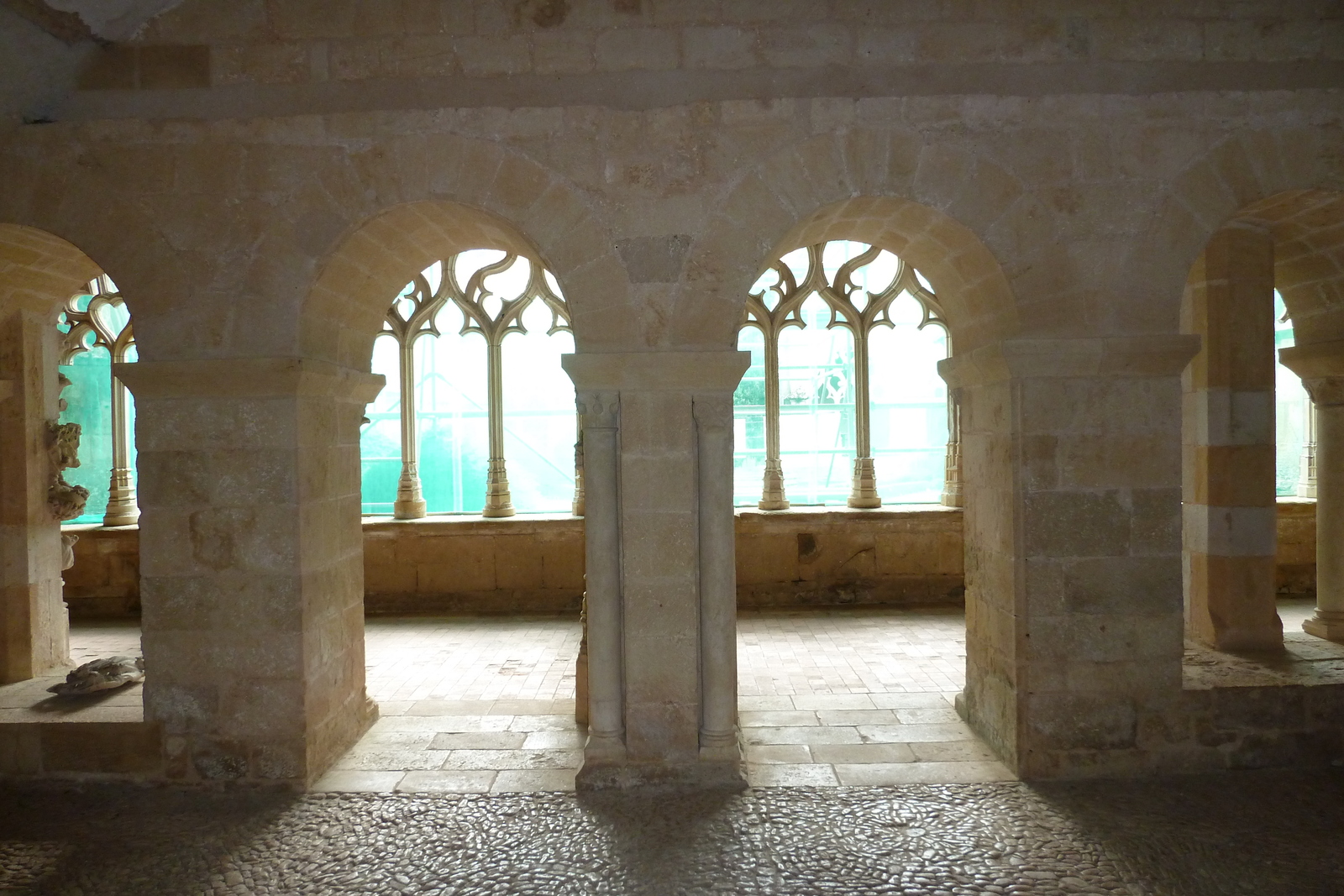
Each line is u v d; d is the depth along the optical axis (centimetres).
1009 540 450
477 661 673
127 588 829
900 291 878
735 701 450
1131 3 435
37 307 539
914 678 611
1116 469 436
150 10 430
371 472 1297
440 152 435
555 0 435
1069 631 438
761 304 875
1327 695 446
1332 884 345
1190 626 545
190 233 436
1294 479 1068
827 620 792
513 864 369
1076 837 383
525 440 1345
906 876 356
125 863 373
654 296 436
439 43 435
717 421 438
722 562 440
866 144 433
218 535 439
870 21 435
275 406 437
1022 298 434
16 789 442
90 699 479
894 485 1241
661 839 388
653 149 435
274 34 436
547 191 435
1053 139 432
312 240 435
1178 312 434
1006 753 455
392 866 369
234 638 439
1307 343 550
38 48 412
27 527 527
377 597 846
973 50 434
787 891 347
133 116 436
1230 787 428
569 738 505
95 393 1092
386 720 537
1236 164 434
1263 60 436
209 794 437
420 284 879
